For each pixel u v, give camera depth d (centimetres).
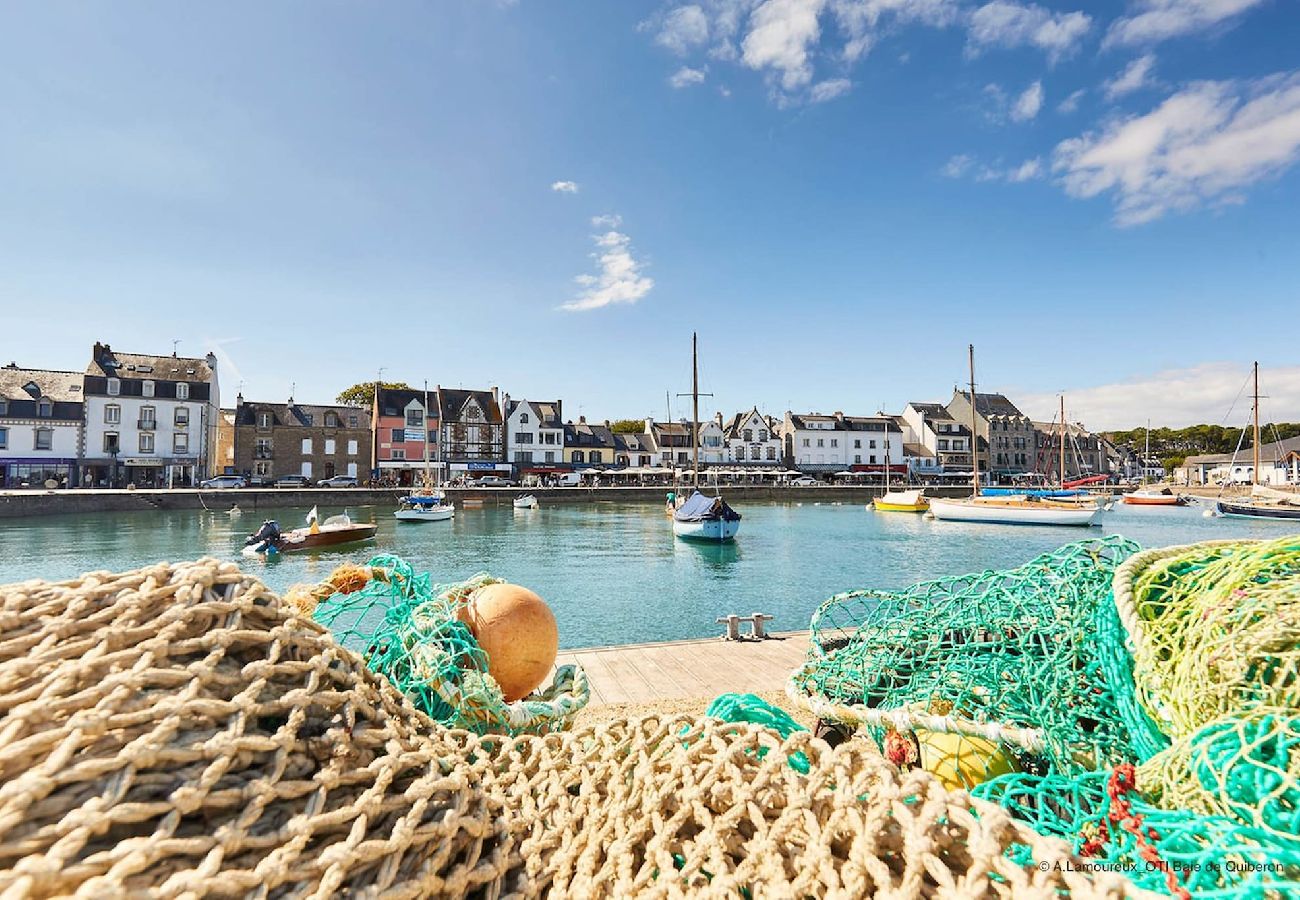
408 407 6681
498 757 236
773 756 192
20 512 3628
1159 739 258
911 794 159
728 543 2947
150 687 154
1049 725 302
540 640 344
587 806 201
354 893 140
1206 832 195
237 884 128
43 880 112
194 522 3678
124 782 133
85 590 177
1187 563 304
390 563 360
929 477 8275
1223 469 8494
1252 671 222
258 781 149
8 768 129
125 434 5275
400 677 299
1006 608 383
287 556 2455
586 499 5953
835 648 492
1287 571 257
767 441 8425
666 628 1405
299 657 189
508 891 174
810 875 149
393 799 165
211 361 5928
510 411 7312
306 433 6253
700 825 184
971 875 134
